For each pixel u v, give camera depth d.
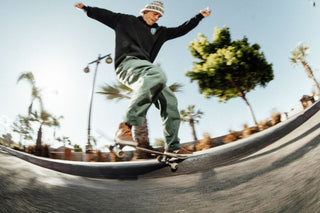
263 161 1.20
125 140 1.17
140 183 1.26
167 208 0.68
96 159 8.88
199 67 13.45
